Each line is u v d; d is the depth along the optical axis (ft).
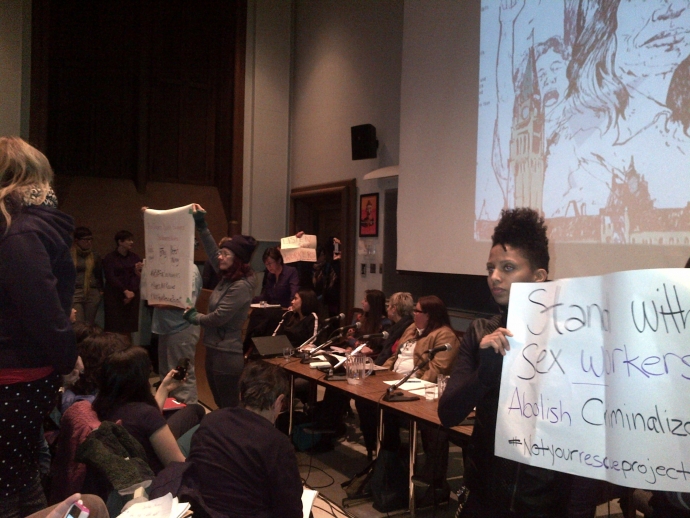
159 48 23.06
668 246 10.02
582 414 3.44
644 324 3.32
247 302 10.80
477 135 14.30
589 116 11.48
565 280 3.67
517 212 4.09
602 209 11.18
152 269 11.55
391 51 19.19
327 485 10.43
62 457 5.86
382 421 9.59
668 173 10.05
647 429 3.21
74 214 21.20
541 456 3.50
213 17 24.16
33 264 4.02
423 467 10.11
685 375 3.21
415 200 16.40
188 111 23.89
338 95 21.67
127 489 4.48
